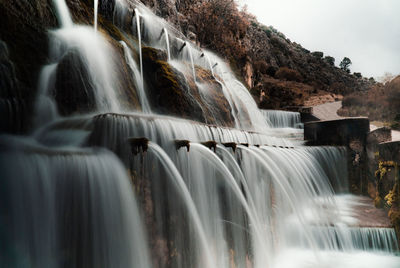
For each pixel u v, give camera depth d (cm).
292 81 5631
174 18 2264
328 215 1056
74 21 959
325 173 1431
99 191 455
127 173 505
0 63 609
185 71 1402
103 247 448
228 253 684
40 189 383
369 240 911
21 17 716
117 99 855
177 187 582
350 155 1536
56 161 407
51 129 597
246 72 3409
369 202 1304
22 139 574
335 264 829
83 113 716
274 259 818
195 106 1139
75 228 419
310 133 1764
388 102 3134
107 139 512
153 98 1078
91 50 821
